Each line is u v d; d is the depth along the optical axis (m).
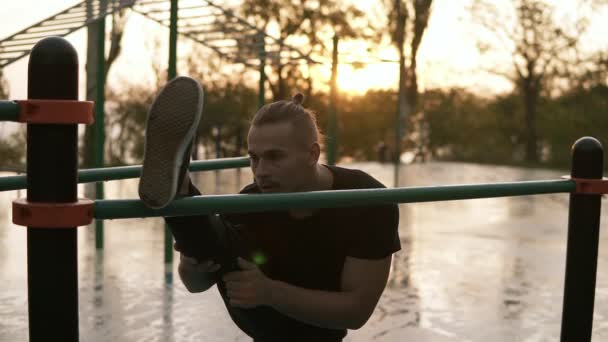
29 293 1.30
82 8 7.19
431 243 6.69
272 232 1.86
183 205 1.40
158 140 1.33
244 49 9.06
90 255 5.60
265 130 1.70
